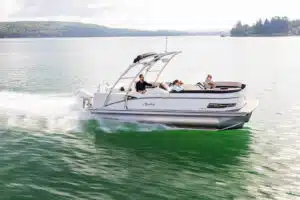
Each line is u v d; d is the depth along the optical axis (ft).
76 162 39.96
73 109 61.98
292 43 564.71
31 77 119.85
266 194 33.09
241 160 41.39
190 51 343.87
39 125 53.42
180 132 51.62
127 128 52.65
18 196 31.73
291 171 38.24
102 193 32.65
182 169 38.58
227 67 171.42
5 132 50.14
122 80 113.50
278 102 76.54
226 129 51.47
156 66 178.70
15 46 546.67
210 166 39.60
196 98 49.80
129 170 38.04
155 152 43.78
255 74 138.41
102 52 339.36
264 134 51.70
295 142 47.98
